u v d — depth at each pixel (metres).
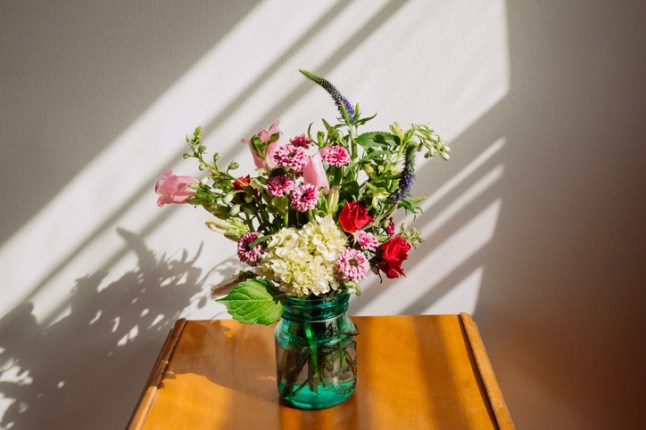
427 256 1.47
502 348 1.52
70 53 1.37
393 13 1.34
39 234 1.47
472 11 1.33
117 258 1.48
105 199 1.45
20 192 1.44
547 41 1.34
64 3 1.34
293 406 1.15
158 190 1.13
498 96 1.37
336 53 1.37
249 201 1.11
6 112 1.40
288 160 1.03
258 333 1.40
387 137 1.15
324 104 1.39
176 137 1.41
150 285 1.50
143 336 1.53
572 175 1.41
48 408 1.57
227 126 1.41
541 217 1.44
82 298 1.50
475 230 1.45
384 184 1.13
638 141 1.38
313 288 1.01
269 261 1.03
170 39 1.36
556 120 1.38
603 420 1.54
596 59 1.34
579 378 1.52
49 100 1.39
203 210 1.45
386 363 1.26
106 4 1.34
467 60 1.36
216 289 1.17
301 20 1.35
